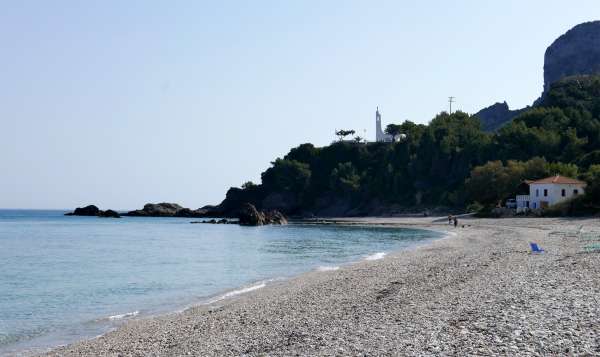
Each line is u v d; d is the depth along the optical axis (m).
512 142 164.88
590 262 29.84
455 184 175.38
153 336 20.66
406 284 27.78
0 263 53.38
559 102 189.75
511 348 13.34
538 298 19.91
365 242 75.31
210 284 37.31
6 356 19.36
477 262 35.47
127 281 39.66
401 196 192.12
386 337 15.68
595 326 15.06
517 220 101.25
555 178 115.56
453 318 17.56
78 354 18.50
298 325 19.55
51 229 131.12
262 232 111.06
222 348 17.05
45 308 29.39
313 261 51.62
